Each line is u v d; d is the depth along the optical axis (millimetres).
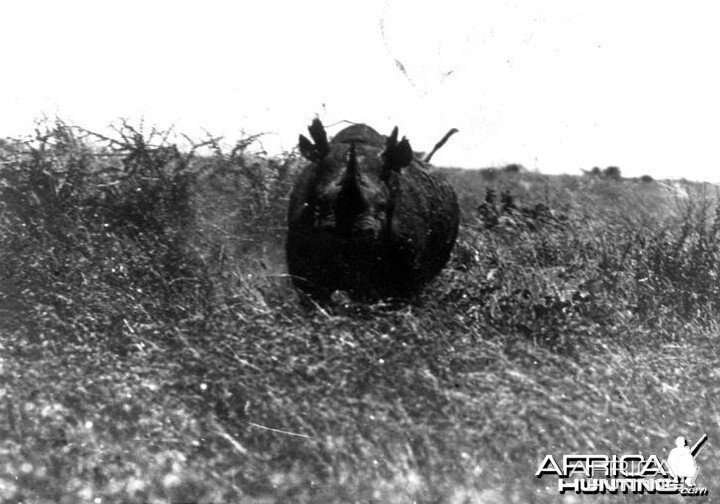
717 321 12688
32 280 11648
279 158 15484
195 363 9133
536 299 11695
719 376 10117
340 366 9055
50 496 7598
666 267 13609
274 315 10445
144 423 8414
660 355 10617
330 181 10891
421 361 9414
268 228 14406
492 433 8617
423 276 11969
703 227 15047
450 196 12938
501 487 8109
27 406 8578
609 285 12953
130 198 13602
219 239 13992
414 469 8102
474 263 13406
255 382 8875
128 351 9844
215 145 15273
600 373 9750
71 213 13336
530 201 19188
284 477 7965
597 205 19141
